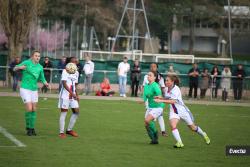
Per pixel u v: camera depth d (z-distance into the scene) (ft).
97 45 448.24
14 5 248.32
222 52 533.14
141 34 504.43
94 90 230.07
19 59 206.90
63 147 91.56
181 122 134.92
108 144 96.63
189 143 100.89
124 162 80.28
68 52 418.72
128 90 232.53
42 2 254.68
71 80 102.32
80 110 153.89
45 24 470.80
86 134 108.27
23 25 249.96
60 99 102.32
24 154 84.12
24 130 110.42
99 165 77.56
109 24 497.05
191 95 211.20
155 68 106.42
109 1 562.66
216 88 211.82
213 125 131.95
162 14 511.81
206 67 234.79
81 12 486.38
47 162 78.59
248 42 572.92
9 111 143.54
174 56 280.10
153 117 97.86
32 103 103.24
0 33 405.80
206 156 87.61
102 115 143.84
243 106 187.52
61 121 102.42
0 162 77.61
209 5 521.65
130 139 103.71
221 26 528.22
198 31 592.19
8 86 230.48
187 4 514.27
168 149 93.25
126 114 148.05
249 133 118.32
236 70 212.64
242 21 533.14
